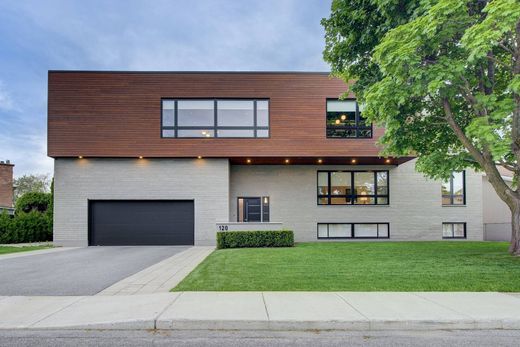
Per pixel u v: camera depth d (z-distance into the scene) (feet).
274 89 55.88
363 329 16.98
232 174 60.44
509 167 35.94
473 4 31.30
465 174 61.57
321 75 56.18
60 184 54.65
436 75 27.66
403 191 60.90
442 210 60.80
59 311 18.93
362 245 50.14
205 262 33.86
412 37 27.89
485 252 38.78
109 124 54.60
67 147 53.93
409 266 30.32
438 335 16.40
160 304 19.72
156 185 55.31
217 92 55.62
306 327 16.97
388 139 38.40
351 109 56.49
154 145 54.75
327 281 25.04
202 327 17.04
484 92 33.81
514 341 15.65
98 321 17.19
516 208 35.50
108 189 54.90
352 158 56.34
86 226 54.49
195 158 55.67
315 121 55.57
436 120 38.45
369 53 37.04
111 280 27.02
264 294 21.70
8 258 39.70
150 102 55.16
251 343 15.49
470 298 20.79
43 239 65.57
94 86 54.90
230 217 59.62
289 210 60.08
